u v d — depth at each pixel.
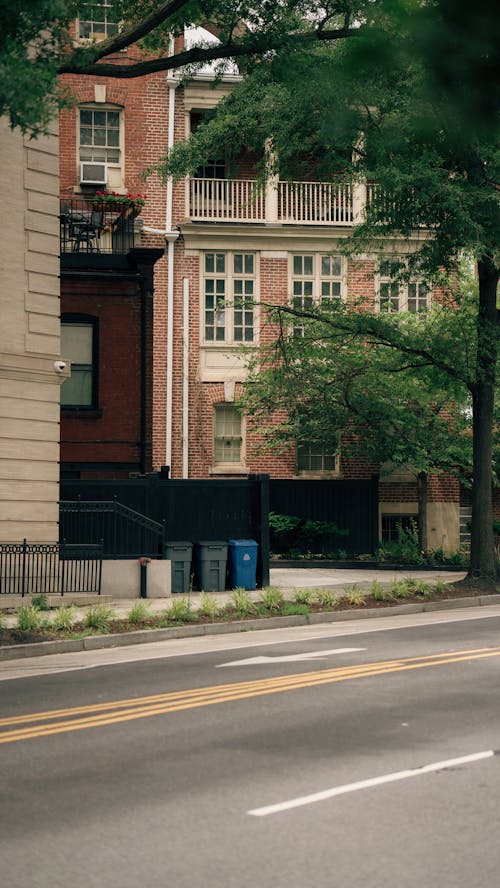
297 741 9.04
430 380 28.95
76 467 27.61
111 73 16.75
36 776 7.92
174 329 33.97
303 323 27.83
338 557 33.12
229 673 13.16
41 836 6.30
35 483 21.89
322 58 17.44
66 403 27.81
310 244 34.72
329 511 34.03
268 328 34.44
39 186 22.20
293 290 34.66
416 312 34.12
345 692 11.50
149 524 24.20
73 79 33.22
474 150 21.36
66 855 5.91
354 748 8.71
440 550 33.28
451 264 24.64
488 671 12.94
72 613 18.33
